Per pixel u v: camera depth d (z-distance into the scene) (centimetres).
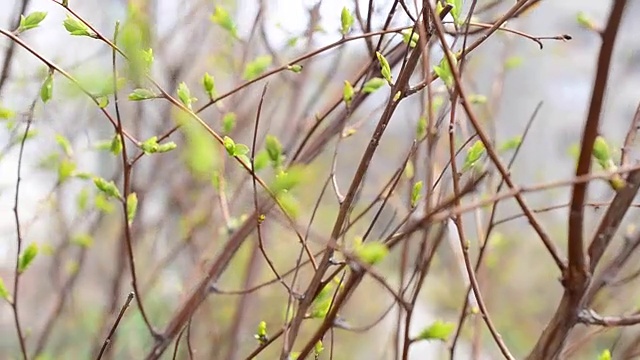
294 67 73
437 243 76
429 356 114
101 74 73
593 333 81
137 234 92
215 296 97
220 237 94
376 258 66
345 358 110
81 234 95
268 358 98
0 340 101
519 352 114
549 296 130
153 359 80
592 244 69
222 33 92
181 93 72
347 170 103
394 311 115
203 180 93
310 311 78
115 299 92
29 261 78
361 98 77
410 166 80
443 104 82
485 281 92
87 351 99
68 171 84
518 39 98
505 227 118
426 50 68
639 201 83
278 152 75
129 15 80
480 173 79
